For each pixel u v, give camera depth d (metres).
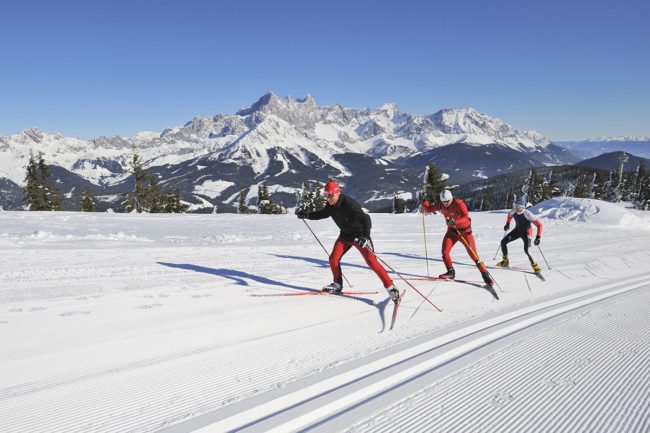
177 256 7.46
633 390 2.79
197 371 2.91
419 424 2.31
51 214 16.50
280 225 14.76
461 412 2.45
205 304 4.57
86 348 3.21
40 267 5.96
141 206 44.56
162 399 2.51
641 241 13.77
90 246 8.09
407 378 2.90
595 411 2.51
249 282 5.74
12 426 2.16
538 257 9.55
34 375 2.74
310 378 2.86
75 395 2.51
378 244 10.91
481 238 13.19
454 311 4.74
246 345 3.44
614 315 4.68
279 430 2.21
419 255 9.34
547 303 5.23
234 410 2.40
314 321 4.16
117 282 5.34
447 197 6.47
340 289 5.42
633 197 62.78
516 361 3.25
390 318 4.38
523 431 2.27
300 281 5.99
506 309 4.89
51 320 3.81
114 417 2.29
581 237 14.34
